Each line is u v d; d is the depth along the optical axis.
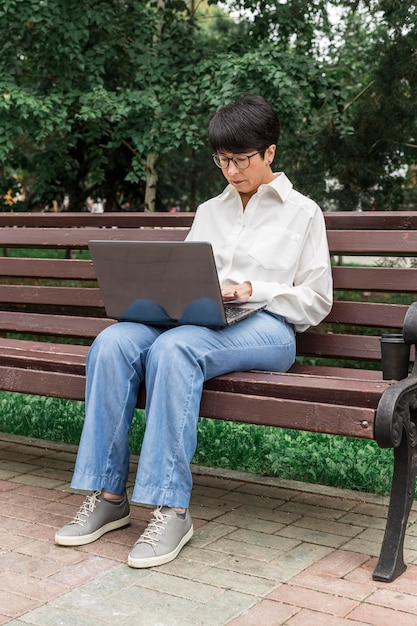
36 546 2.61
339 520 2.88
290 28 9.40
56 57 8.88
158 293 2.62
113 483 2.65
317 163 8.96
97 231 3.66
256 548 2.60
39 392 2.93
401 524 2.38
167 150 8.55
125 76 10.01
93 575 2.38
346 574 2.39
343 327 8.16
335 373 3.08
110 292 2.71
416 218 3.06
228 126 2.82
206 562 2.48
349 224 3.19
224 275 2.96
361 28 10.48
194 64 9.30
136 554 2.43
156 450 2.48
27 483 3.30
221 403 2.55
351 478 3.23
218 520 2.87
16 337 8.07
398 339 2.55
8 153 8.67
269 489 3.23
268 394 2.50
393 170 9.03
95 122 9.16
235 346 2.65
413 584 2.32
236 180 2.91
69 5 8.69
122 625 2.06
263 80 8.15
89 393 2.65
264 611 2.15
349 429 2.33
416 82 8.35
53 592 2.26
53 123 8.66
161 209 11.90
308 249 2.94
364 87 9.76
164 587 2.30
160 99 8.73
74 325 3.65
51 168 10.09
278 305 2.83
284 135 8.99
